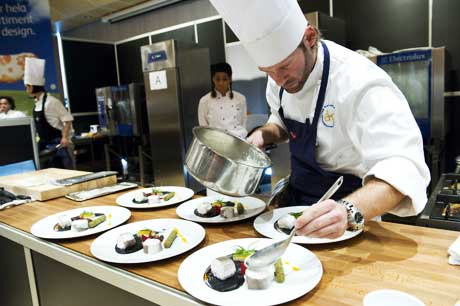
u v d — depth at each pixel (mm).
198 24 4777
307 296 669
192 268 786
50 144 3855
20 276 1239
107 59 6121
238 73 4426
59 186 1564
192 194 1440
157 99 3717
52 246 1014
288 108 1253
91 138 5211
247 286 700
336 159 1148
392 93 951
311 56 1042
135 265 853
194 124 3826
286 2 906
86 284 963
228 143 1279
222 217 1130
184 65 3609
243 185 1021
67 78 5746
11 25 4008
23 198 1521
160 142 3822
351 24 3404
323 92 1079
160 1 5145
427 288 665
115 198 1504
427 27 3027
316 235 734
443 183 1660
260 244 882
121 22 5965
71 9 5238
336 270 759
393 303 570
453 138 3029
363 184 892
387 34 3236
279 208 1186
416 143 867
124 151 5379
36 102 3793
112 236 1020
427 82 2535
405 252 820
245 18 935
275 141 1438
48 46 4277
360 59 1050
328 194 784
